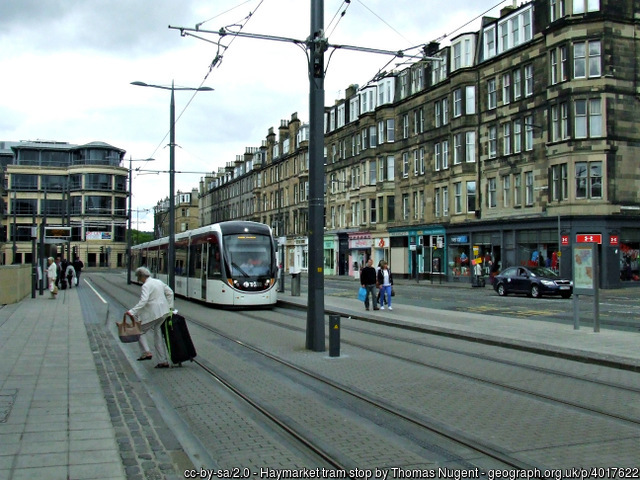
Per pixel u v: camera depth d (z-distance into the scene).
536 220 38.44
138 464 5.78
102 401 8.30
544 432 7.12
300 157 75.25
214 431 7.29
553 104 37.59
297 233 75.94
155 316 11.50
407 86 53.94
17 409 7.80
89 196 97.19
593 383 10.02
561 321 19.34
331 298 30.14
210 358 12.72
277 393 9.36
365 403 8.68
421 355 13.08
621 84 36.22
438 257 49.25
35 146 99.25
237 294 24.61
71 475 5.36
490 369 11.37
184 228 136.00
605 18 35.91
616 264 35.88
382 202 56.75
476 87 44.88
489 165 43.38
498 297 31.09
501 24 42.84
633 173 36.41
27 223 96.62
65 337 15.02
